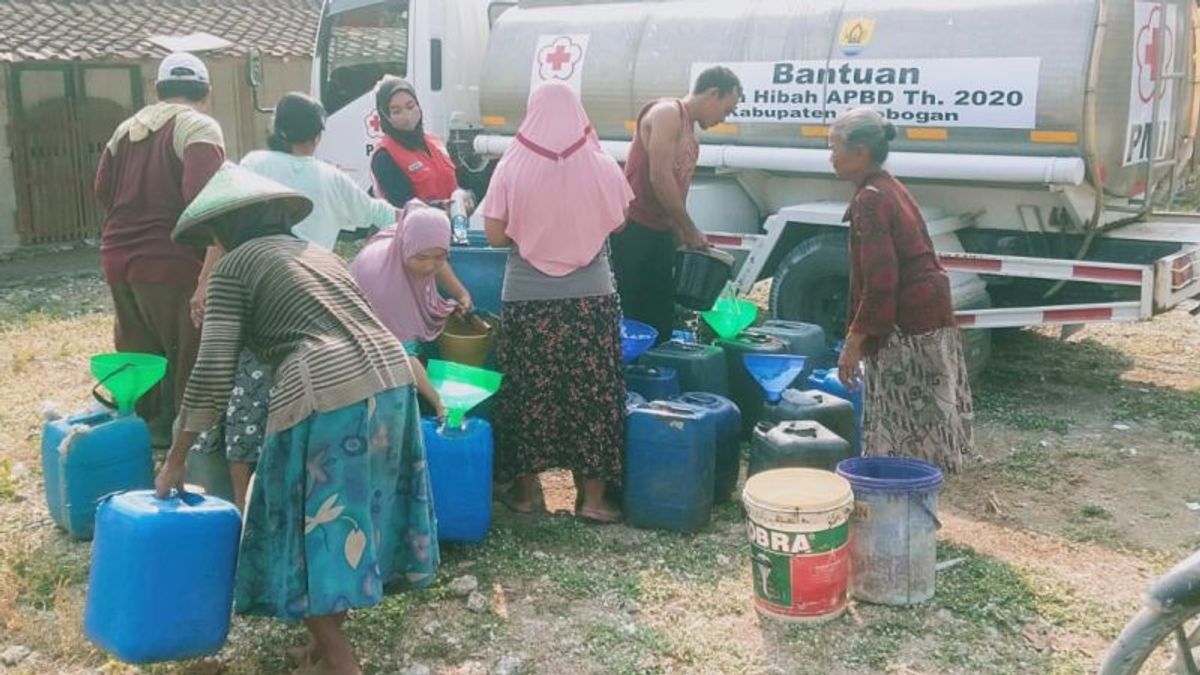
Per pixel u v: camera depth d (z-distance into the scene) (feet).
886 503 13.01
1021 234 22.67
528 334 14.99
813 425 14.92
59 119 43.80
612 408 15.20
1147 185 21.91
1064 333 22.56
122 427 15.30
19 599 13.78
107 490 15.23
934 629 12.75
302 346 10.64
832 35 22.36
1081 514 16.25
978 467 18.22
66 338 27.25
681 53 24.22
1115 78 20.31
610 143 25.59
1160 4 21.47
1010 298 23.61
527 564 14.43
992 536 15.46
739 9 23.85
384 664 12.21
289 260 10.90
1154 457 18.66
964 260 21.47
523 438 15.30
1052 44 19.93
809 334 19.03
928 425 15.01
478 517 14.55
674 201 17.72
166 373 17.65
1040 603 13.34
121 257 16.79
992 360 24.91
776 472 13.57
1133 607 13.29
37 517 16.19
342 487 10.59
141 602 10.89
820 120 22.70
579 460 15.26
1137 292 21.94
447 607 13.44
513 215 14.49
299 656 12.11
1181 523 15.93
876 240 14.39
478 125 31.50
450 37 30.63
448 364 14.60
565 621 13.09
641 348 17.08
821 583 12.75
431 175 18.42
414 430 11.50
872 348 15.05
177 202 16.57
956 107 20.97
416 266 14.62
